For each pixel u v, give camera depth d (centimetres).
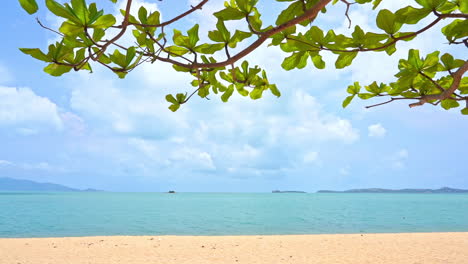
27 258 1358
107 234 2723
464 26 125
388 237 1986
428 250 1559
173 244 1730
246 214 5425
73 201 10250
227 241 1833
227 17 129
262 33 124
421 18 113
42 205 7519
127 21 120
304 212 5981
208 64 136
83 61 118
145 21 140
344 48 130
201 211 6156
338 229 3133
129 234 2723
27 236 2558
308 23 136
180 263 1295
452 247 1638
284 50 137
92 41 112
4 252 1480
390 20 117
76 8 104
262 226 3425
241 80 180
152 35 143
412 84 161
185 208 7169
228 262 1317
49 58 116
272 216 4978
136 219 4291
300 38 133
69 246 1652
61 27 107
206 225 3528
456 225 3519
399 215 5212
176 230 3044
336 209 7075
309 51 135
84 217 4525
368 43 126
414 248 1614
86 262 1302
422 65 140
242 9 126
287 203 10512
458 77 133
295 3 127
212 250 1566
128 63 129
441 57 143
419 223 3794
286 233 2777
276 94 184
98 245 1684
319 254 1475
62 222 3803
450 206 8325
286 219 4397
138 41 143
